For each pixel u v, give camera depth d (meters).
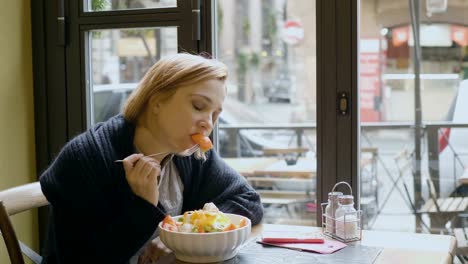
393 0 3.50
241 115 5.39
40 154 2.43
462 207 3.22
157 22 2.27
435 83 3.56
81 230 1.34
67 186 1.34
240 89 5.50
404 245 1.37
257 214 1.60
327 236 1.46
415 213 3.29
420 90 3.57
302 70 5.05
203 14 2.23
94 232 1.33
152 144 1.42
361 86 2.16
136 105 1.41
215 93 1.34
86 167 1.35
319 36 2.11
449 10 3.57
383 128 3.51
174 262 1.24
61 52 2.38
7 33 2.27
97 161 1.36
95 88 2.42
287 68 5.27
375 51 3.39
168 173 1.55
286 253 1.29
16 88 2.32
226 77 1.38
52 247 1.45
